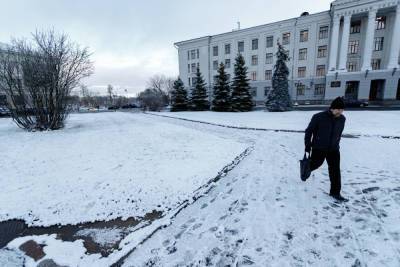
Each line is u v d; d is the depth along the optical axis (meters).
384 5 26.50
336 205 3.12
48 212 3.10
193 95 31.98
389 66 27.27
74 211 3.13
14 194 3.66
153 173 4.54
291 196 3.43
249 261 2.12
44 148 7.11
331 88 30.12
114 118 20.89
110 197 3.53
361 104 23.70
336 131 3.15
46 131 11.27
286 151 6.30
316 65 32.97
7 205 3.29
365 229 2.54
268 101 23.83
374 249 2.21
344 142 6.99
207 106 31.70
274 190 3.67
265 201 3.30
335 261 2.07
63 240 2.51
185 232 2.62
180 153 6.15
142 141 8.04
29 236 2.59
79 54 12.42
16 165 5.28
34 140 8.63
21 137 9.40
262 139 8.16
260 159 5.54
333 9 29.02
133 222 2.85
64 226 2.79
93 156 6.02
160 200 3.41
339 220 2.74
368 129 9.09
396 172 4.27
